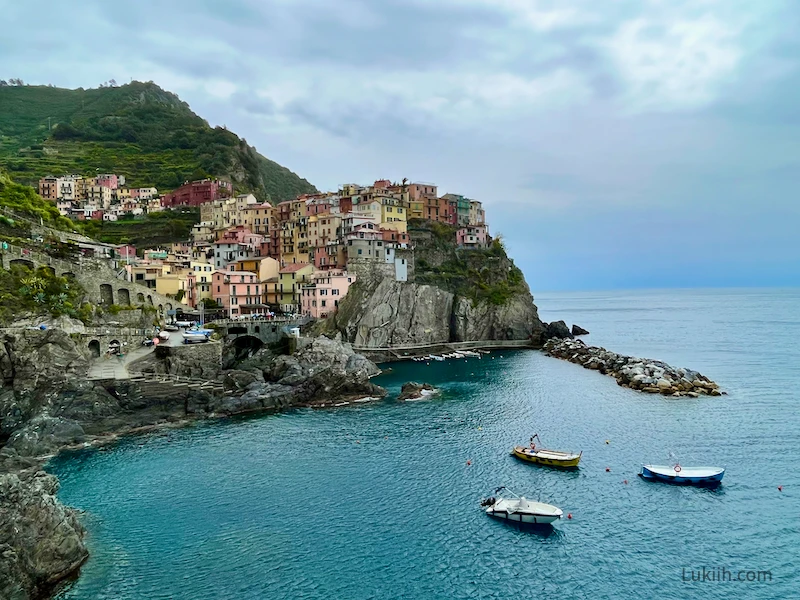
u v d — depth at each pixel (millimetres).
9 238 105062
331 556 49281
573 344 163875
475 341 178375
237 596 43562
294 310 158750
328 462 70688
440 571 47156
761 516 56469
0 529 41875
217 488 62688
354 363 120000
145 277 142000
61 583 44688
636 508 58250
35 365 81625
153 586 44500
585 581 45844
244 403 94562
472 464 70000
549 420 89000
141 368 93875
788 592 44250
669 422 87312
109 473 66750
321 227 179125
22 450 71875
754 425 85250
